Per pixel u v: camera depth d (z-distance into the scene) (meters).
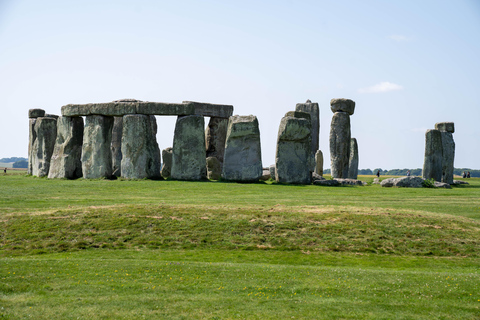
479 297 13.05
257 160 37.44
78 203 26.38
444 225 21.41
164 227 21.25
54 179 39.41
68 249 19.11
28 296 13.04
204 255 18.55
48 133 43.72
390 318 11.71
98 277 14.77
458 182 44.75
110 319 11.61
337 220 21.98
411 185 36.19
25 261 16.61
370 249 19.23
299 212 23.19
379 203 27.25
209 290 13.63
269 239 20.23
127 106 38.69
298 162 37.78
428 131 43.28
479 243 19.66
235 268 15.91
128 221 21.72
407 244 19.64
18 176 44.06
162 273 15.24
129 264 16.39
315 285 14.06
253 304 12.57
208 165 42.53
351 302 12.72
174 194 30.22
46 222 21.56
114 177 40.31
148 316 11.79
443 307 12.36
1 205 25.27
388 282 14.33
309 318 11.73
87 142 39.56
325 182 37.09
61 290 13.52
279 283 14.28
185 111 38.47
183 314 11.93
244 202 26.81
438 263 17.80
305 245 19.67
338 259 18.22
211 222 21.75
